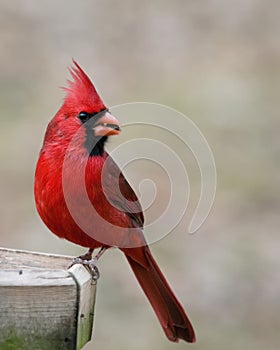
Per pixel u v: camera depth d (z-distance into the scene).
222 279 11.05
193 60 17.22
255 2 19.11
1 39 17.17
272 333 10.24
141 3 18.86
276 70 16.81
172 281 10.98
